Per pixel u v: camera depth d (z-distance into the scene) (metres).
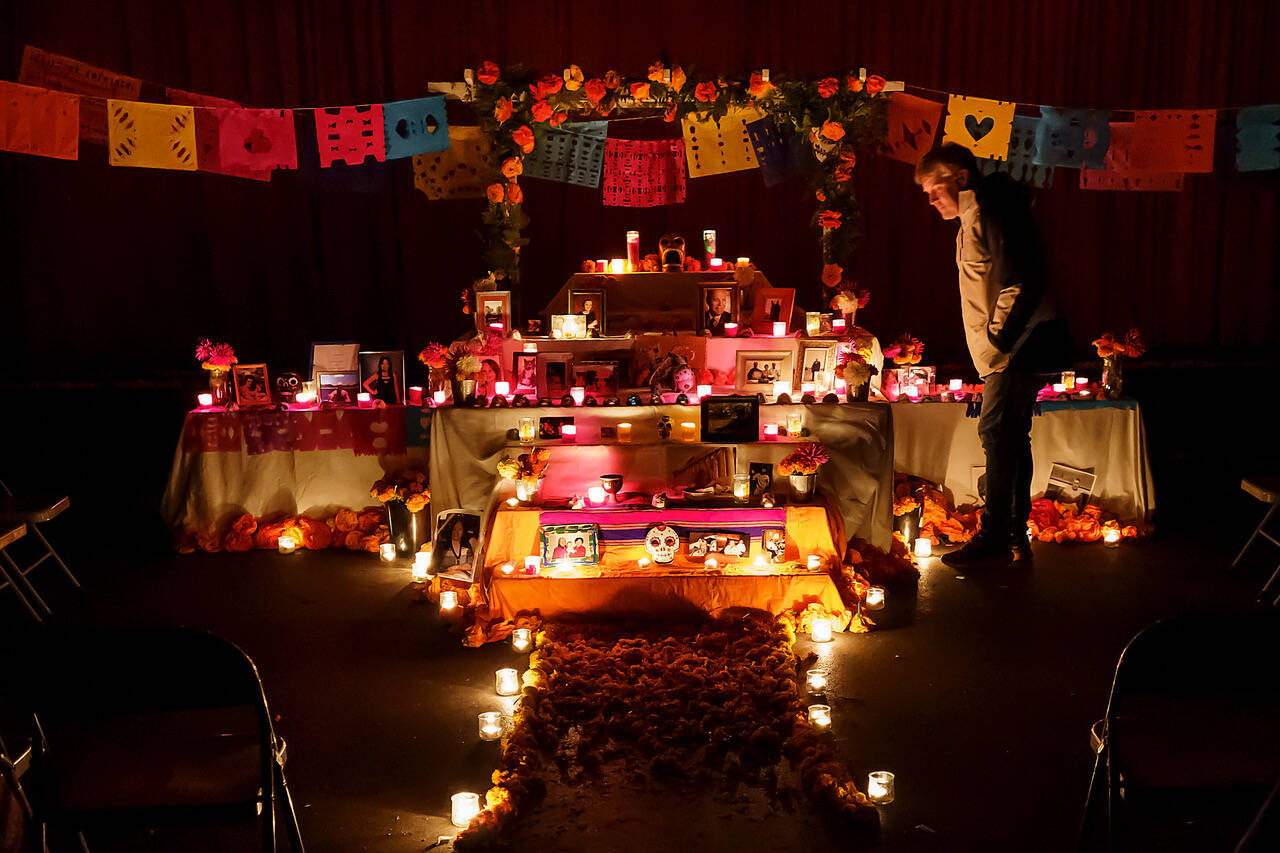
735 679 4.41
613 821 3.47
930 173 5.66
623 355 6.02
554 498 5.62
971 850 3.30
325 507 6.44
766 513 5.34
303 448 6.35
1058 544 6.28
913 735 4.05
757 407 5.63
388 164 9.21
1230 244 9.38
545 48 9.02
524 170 6.45
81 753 3.00
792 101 6.04
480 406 5.91
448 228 9.33
